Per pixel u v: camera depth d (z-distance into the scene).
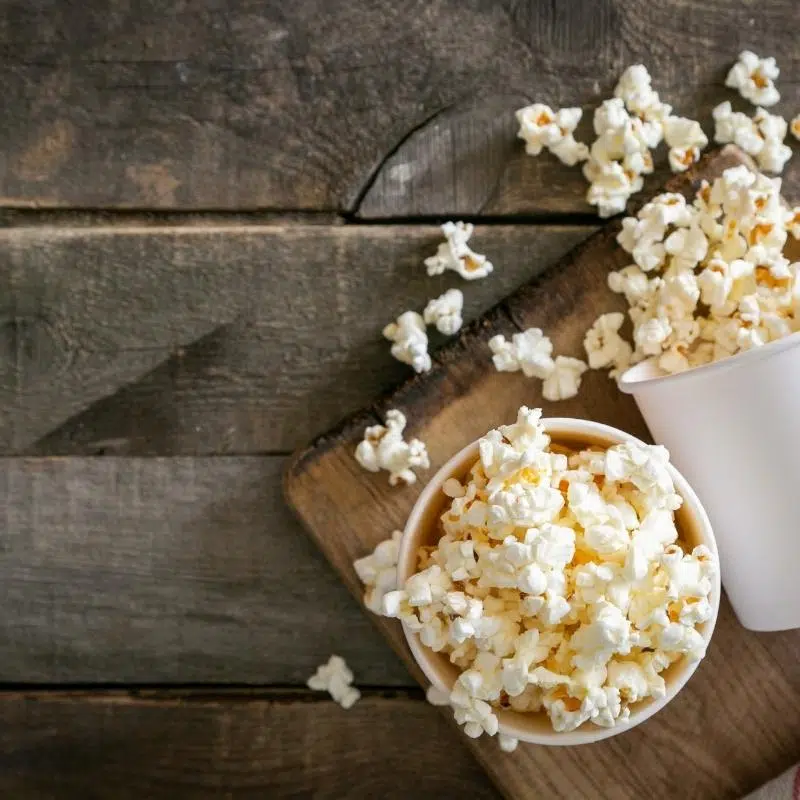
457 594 0.67
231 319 0.76
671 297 0.72
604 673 0.67
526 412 0.67
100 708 0.77
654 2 0.76
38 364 0.76
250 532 0.76
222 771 0.77
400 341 0.75
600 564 0.67
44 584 0.77
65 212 0.76
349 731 0.76
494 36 0.76
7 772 0.77
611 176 0.75
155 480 0.76
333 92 0.76
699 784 0.74
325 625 0.76
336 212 0.76
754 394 0.67
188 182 0.76
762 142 0.75
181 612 0.76
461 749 0.76
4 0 0.76
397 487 0.74
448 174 0.76
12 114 0.76
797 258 0.74
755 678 0.74
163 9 0.76
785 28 0.76
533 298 0.74
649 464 0.67
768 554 0.70
